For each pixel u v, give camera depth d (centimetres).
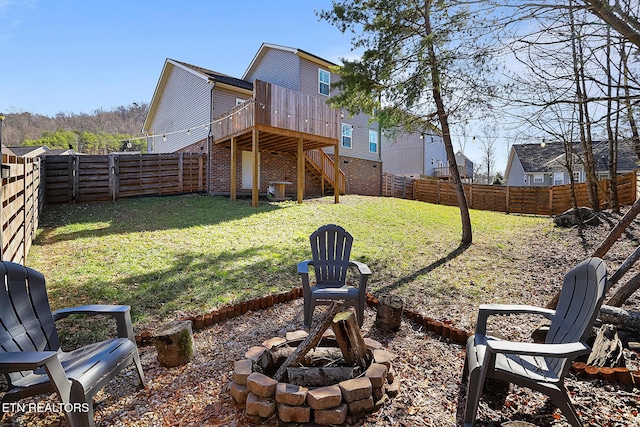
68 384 185
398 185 1859
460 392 242
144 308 383
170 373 271
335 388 211
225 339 336
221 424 209
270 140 1181
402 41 677
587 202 1285
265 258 573
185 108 1463
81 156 1009
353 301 360
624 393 228
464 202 738
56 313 245
